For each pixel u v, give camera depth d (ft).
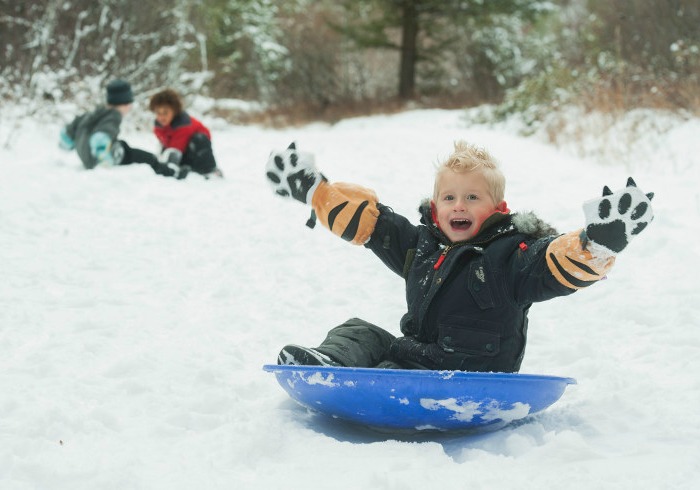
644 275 19.24
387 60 90.79
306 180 12.31
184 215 25.53
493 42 78.38
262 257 21.52
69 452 10.05
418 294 11.87
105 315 16.39
